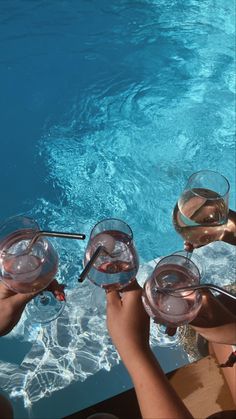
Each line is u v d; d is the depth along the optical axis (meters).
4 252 0.61
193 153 1.29
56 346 0.76
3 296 0.60
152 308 0.54
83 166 1.25
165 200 1.18
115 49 1.61
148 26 1.70
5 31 1.65
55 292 0.68
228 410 0.63
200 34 1.67
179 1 1.80
